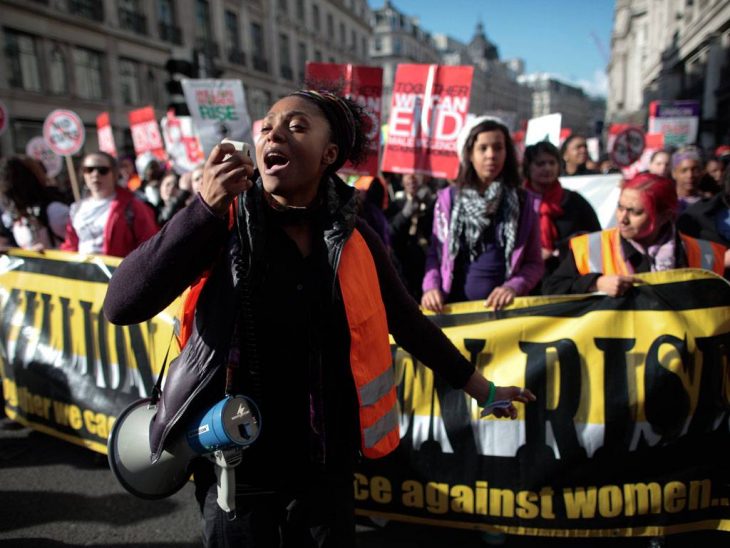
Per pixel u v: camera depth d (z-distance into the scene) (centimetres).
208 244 110
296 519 132
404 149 381
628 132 726
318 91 128
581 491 208
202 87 446
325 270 124
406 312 144
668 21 3634
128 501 263
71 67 1927
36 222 371
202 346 119
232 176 102
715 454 205
